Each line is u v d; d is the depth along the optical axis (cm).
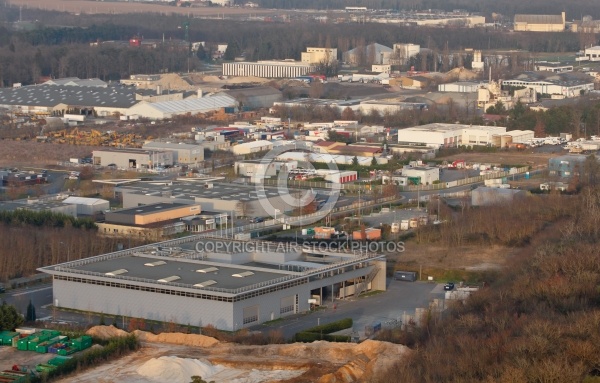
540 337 15375
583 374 14800
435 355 15538
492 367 14975
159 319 18662
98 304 19162
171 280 18825
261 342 17200
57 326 18025
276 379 15662
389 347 16412
